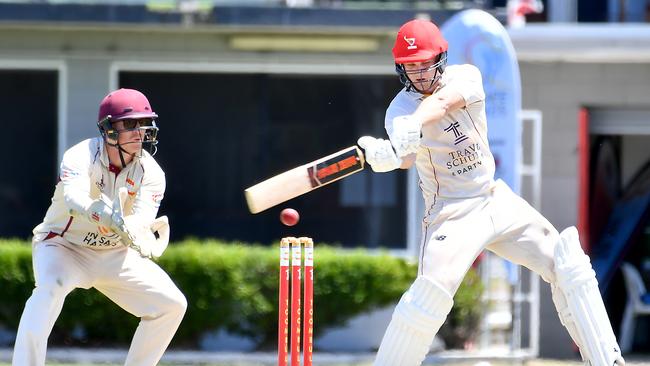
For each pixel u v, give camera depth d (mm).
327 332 37094
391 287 36594
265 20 37875
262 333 36562
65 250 20422
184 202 40219
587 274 20188
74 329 36094
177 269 36125
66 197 19250
